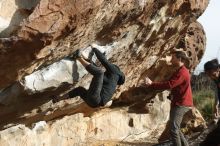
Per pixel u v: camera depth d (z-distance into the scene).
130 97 11.91
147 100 12.45
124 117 12.02
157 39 9.72
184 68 8.16
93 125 11.05
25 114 7.92
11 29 5.95
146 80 8.15
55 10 5.93
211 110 15.12
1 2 5.93
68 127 10.12
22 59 6.14
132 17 7.79
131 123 12.18
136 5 7.49
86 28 6.72
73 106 9.40
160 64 11.50
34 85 6.84
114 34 7.89
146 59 10.39
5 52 5.88
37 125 9.10
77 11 6.15
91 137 11.02
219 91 7.55
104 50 7.87
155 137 12.44
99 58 7.38
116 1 6.87
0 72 6.24
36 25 5.81
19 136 8.51
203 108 15.44
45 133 9.36
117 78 7.42
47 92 7.30
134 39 8.70
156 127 12.71
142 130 12.38
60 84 7.23
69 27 6.19
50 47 6.28
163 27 9.36
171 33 10.12
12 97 6.92
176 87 8.19
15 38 5.76
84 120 10.70
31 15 5.77
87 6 6.26
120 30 7.92
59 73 7.09
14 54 5.98
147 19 8.38
